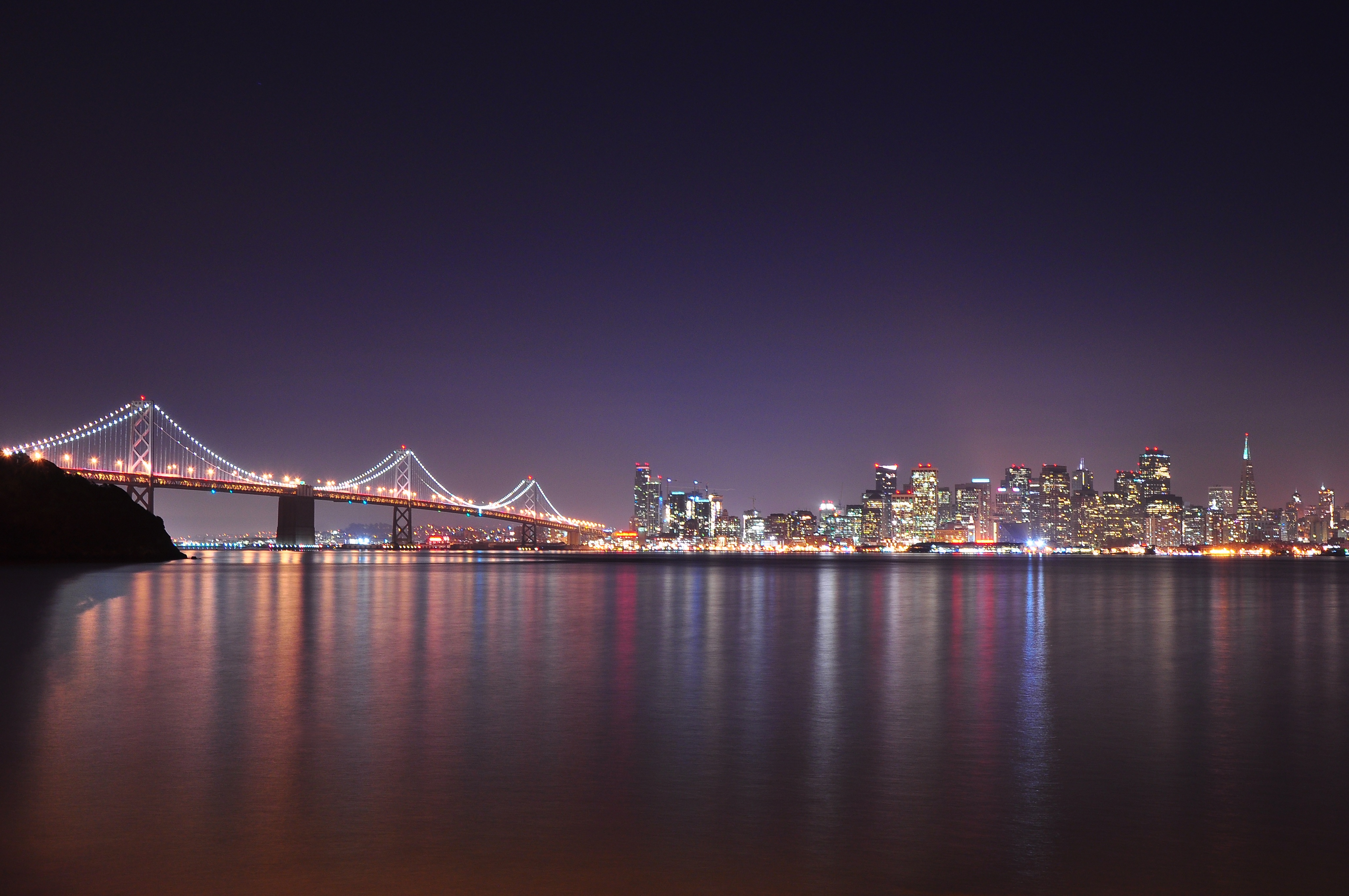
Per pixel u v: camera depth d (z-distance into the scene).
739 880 9.98
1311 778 14.49
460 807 12.56
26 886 9.71
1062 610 60.00
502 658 30.23
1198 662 30.67
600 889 9.70
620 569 156.50
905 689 24.00
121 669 26.36
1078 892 9.75
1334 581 126.75
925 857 10.75
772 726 18.58
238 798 12.92
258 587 75.56
